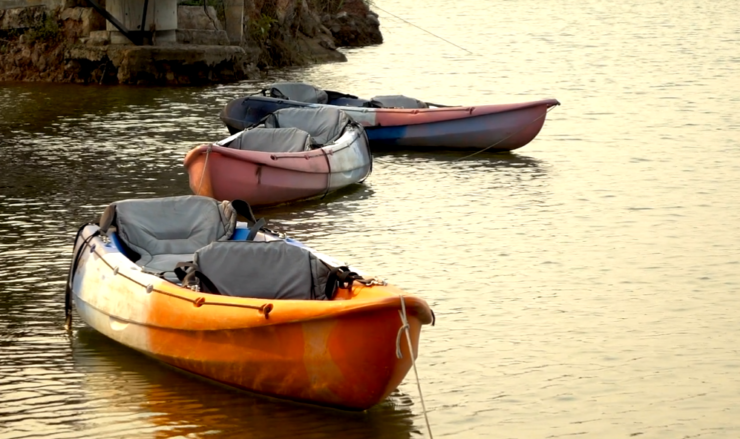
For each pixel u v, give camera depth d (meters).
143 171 34.97
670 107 51.25
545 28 98.44
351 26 82.94
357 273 17.28
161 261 20.41
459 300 22.58
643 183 34.53
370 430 16.42
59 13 59.12
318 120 36.44
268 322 16.27
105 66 57.19
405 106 42.69
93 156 37.44
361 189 33.91
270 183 30.88
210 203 21.62
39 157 37.12
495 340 20.31
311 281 17.92
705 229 28.80
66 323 20.39
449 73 65.62
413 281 23.83
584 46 82.44
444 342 20.16
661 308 22.31
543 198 32.41
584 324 21.27
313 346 16.06
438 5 124.06
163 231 21.17
